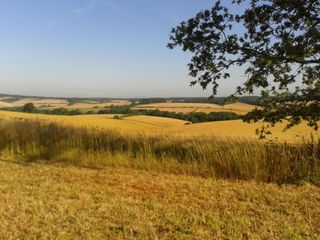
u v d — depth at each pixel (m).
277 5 7.98
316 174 8.99
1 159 12.52
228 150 10.36
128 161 11.29
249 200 7.52
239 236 5.49
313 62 8.32
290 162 9.50
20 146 13.95
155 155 11.45
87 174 9.89
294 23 8.12
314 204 7.19
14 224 5.81
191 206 7.02
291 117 8.69
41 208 6.62
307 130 23.38
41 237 5.36
